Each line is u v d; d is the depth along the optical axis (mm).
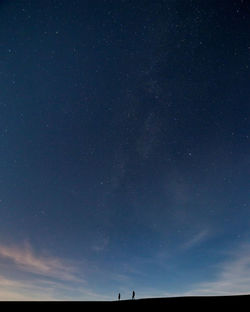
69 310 15562
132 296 18672
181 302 15914
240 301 14742
